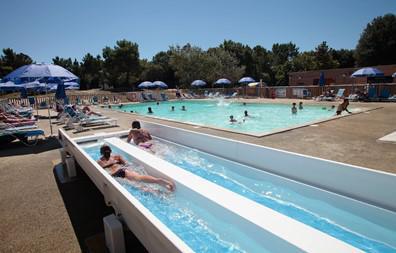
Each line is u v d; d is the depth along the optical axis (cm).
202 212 327
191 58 3953
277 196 411
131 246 294
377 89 1728
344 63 5269
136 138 686
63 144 652
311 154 562
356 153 560
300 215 357
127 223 281
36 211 388
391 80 2788
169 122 1112
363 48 4319
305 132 787
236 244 275
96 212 379
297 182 416
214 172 516
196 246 292
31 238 320
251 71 5416
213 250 285
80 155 479
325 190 385
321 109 1550
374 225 326
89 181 499
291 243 220
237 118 1466
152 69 4806
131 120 1234
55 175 538
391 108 1293
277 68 5459
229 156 547
